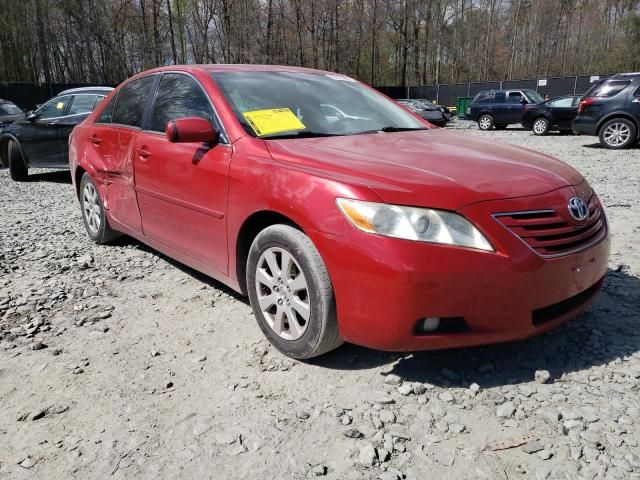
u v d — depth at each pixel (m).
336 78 4.23
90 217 5.18
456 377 2.67
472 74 58.09
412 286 2.34
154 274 4.30
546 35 53.94
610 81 13.35
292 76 3.96
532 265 2.42
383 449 2.19
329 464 2.12
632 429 2.26
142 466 2.14
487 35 56.44
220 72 3.72
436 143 3.25
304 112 3.52
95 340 3.20
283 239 2.75
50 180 10.09
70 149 5.41
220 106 3.39
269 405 2.51
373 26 44.81
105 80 41.03
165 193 3.73
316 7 34.12
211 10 36.09
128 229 4.47
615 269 4.14
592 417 2.34
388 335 2.43
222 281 3.44
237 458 2.17
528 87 33.91
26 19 38.91
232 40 34.00
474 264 2.35
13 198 8.12
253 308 3.08
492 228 2.39
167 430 2.35
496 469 2.07
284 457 2.17
